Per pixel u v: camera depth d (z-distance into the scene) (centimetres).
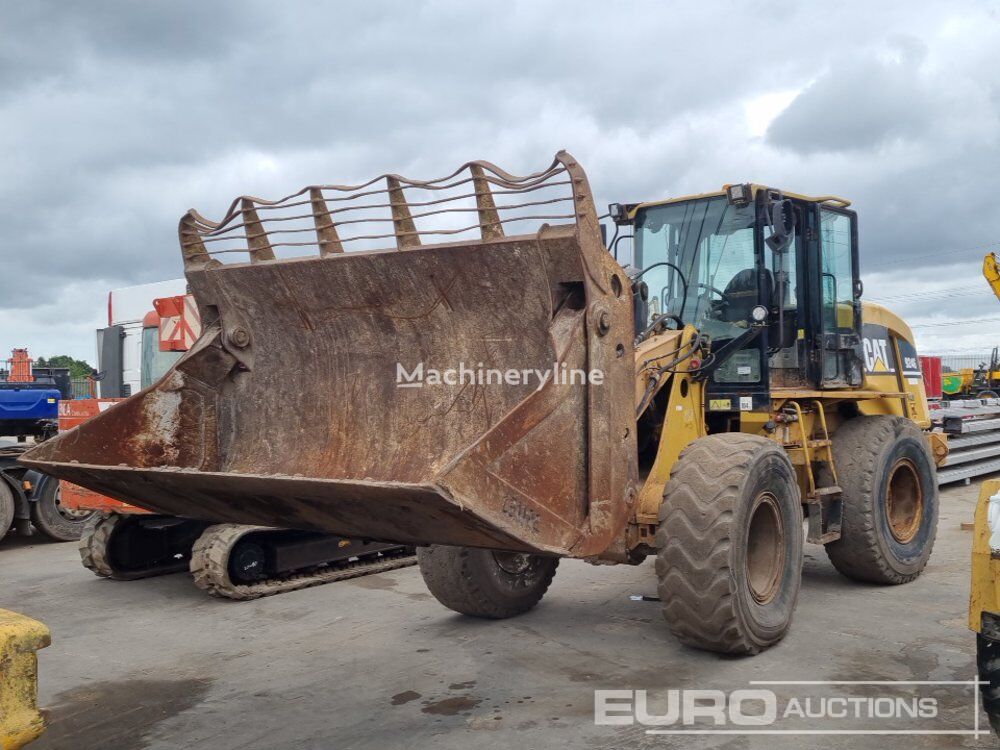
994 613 341
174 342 843
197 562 705
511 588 616
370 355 496
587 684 485
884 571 676
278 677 518
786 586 542
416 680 502
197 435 512
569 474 413
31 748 426
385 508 372
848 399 737
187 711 469
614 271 450
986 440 1340
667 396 558
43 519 1070
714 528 485
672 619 499
